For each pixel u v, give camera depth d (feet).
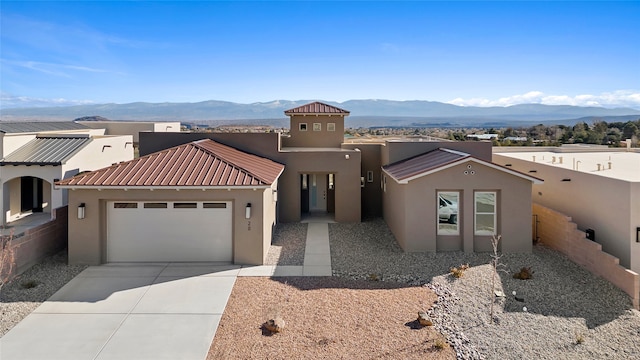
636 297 38.86
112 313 34.65
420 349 29.50
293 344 29.78
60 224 51.37
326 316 33.99
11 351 29.01
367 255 50.72
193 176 46.88
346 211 68.90
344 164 68.39
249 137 68.23
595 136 148.66
